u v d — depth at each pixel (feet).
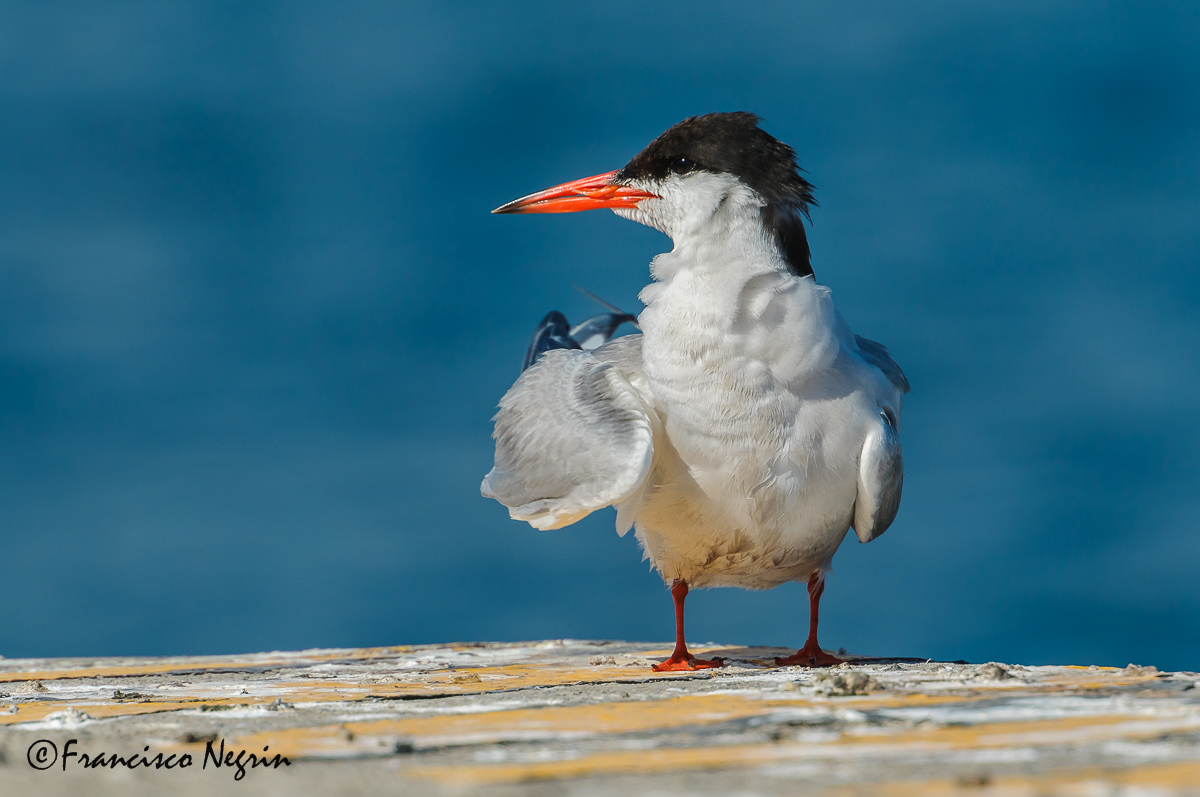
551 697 16.20
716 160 22.27
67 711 15.42
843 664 21.89
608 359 23.80
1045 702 13.79
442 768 11.21
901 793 9.59
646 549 23.90
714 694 16.06
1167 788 9.36
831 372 21.77
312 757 11.95
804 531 22.16
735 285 21.33
